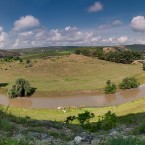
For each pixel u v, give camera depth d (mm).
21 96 123750
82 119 18203
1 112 18562
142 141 12367
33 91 131125
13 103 113938
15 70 187000
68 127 17516
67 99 119438
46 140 13906
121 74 174500
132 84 130750
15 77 169500
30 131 15453
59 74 175875
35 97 124688
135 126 17703
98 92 128375
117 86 134375
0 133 14203
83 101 113375
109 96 121500
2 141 12250
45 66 190250
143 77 157375
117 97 118812
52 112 61875
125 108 63969
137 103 65812
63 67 189375
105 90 126375
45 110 61469
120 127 17672
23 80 125625
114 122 17750
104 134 15695
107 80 153000
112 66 199875
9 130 14992
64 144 13430
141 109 59250
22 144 12430
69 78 165500
